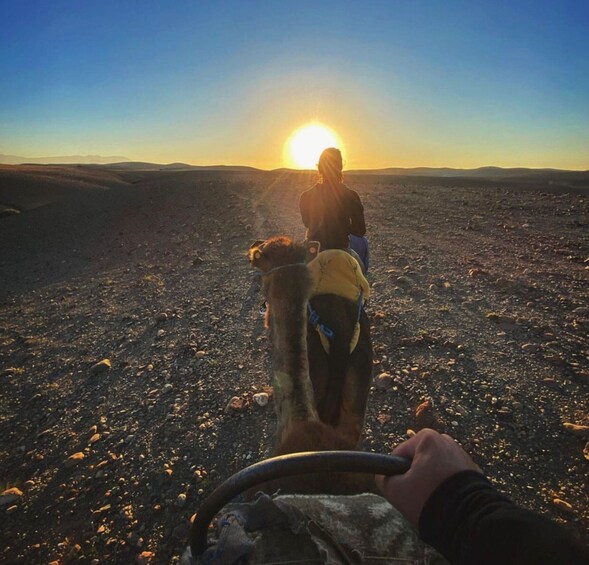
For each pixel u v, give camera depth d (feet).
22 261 58.44
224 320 26.25
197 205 77.20
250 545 4.19
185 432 16.55
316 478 6.05
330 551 4.32
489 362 18.98
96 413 18.61
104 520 13.20
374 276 31.32
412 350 20.45
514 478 13.23
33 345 26.76
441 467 2.97
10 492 14.46
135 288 35.55
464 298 25.84
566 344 19.69
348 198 12.43
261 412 17.10
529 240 36.96
